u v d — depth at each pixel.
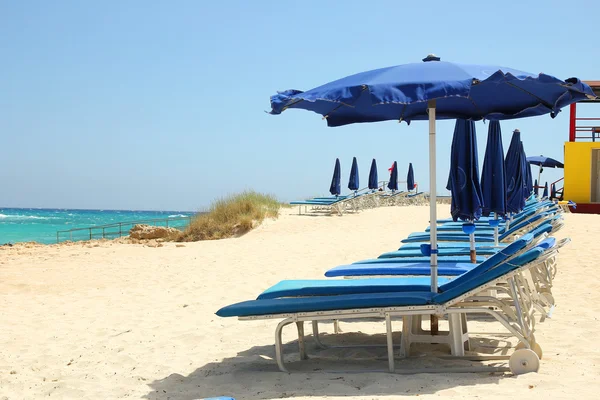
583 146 22.78
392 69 4.69
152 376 4.93
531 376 4.25
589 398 3.69
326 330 6.48
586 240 12.26
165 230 19.58
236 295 8.59
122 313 7.60
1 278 10.64
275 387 4.39
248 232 18.28
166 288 9.37
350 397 3.98
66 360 5.55
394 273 6.07
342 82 4.72
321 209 23.95
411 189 31.30
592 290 7.91
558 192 25.48
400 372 4.57
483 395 3.85
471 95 5.61
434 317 5.54
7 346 6.09
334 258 12.06
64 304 8.35
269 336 6.25
